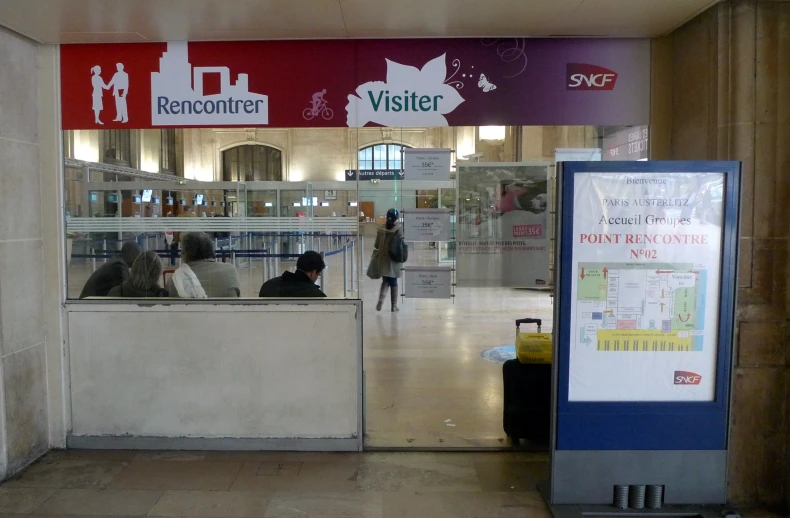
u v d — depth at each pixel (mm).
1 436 3604
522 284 4270
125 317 4000
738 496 3420
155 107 4070
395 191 4168
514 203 4180
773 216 3311
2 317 3604
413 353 5953
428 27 3746
